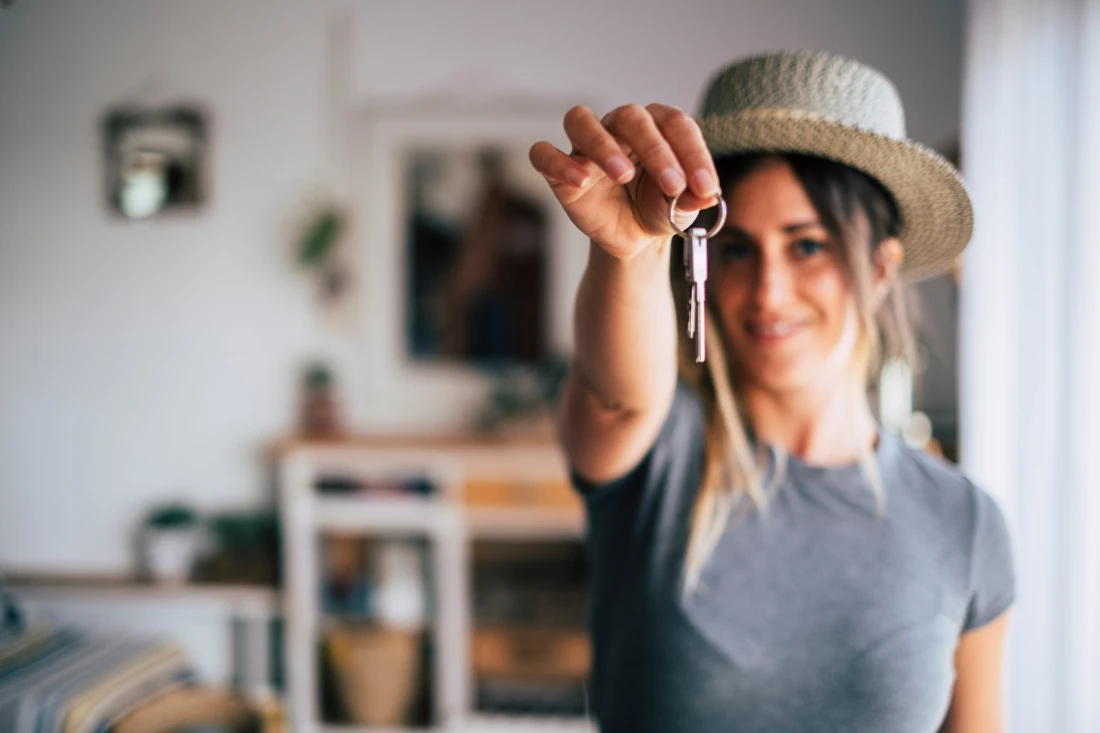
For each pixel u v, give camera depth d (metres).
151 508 2.90
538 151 0.48
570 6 2.73
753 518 0.70
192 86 2.82
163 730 1.93
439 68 2.77
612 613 0.73
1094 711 1.23
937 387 2.43
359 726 2.59
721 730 0.67
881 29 2.65
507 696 2.55
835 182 0.68
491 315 2.78
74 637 2.25
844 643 0.67
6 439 2.93
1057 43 1.33
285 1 2.79
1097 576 1.24
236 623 2.88
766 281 0.68
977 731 0.75
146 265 2.87
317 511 2.50
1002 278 1.58
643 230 0.51
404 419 2.81
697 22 2.71
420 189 2.78
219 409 2.87
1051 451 1.33
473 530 2.54
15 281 2.91
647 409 0.64
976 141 1.71
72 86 2.85
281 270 2.83
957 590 0.70
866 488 0.71
